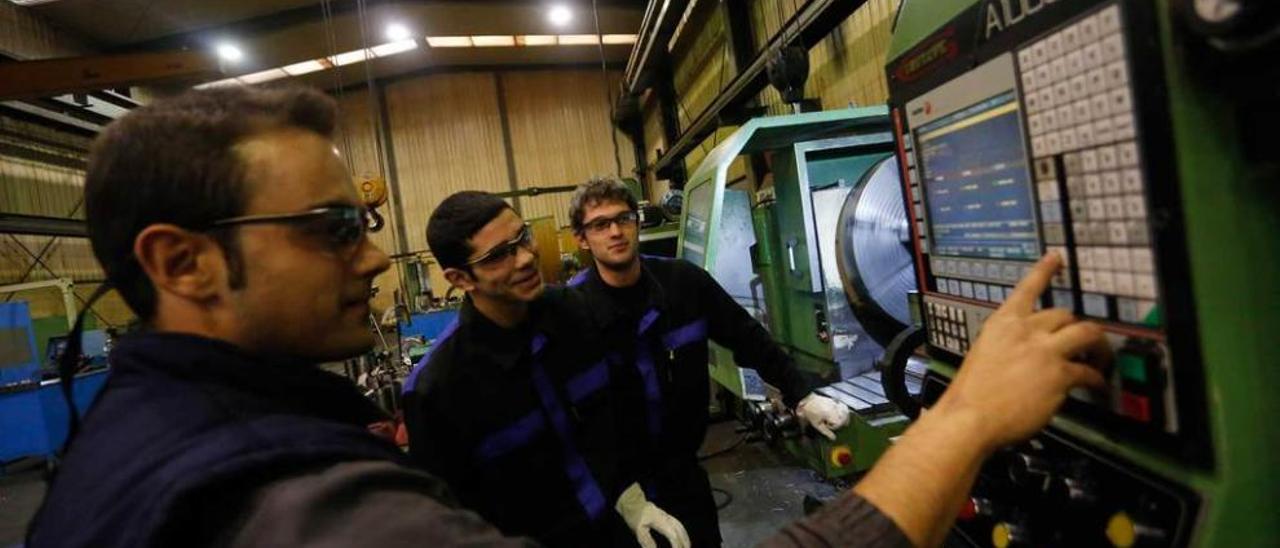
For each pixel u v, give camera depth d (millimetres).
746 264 2492
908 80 627
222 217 405
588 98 7621
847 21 2881
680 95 5797
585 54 7023
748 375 2156
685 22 4477
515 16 5719
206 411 377
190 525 320
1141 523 421
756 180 3400
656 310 1354
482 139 7504
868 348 1901
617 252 1312
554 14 5672
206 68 3924
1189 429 380
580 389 1191
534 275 1099
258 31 5598
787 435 1842
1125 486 441
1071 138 425
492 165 7535
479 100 7477
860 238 1488
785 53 2619
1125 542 433
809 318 2008
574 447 1153
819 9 2508
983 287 551
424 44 6324
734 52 3793
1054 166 444
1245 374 366
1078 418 489
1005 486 571
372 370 2660
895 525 362
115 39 5617
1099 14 388
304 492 330
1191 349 368
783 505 2119
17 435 3402
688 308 1424
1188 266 360
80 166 5785
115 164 405
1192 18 324
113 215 408
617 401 1294
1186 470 391
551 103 7570
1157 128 361
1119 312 413
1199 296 359
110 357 427
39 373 3682
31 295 5141
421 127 7508
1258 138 348
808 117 1708
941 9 560
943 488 375
